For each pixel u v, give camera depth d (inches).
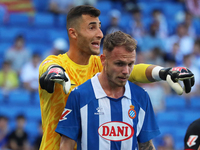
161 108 1160.2
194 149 339.0
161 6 1556.3
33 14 1433.3
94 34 386.0
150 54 1256.2
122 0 1530.5
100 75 344.5
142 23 1421.0
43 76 321.7
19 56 1221.1
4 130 1006.4
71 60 396.5
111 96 338.6
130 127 335.9
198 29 1489.9
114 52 319.0
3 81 1147.3
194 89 1237.1
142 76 371.6
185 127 1150.3
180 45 1381.6
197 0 1568.7
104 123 330.6
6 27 1386.6
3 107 1099.9
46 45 1325.0
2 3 1473.9
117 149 330.0
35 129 1068.5
